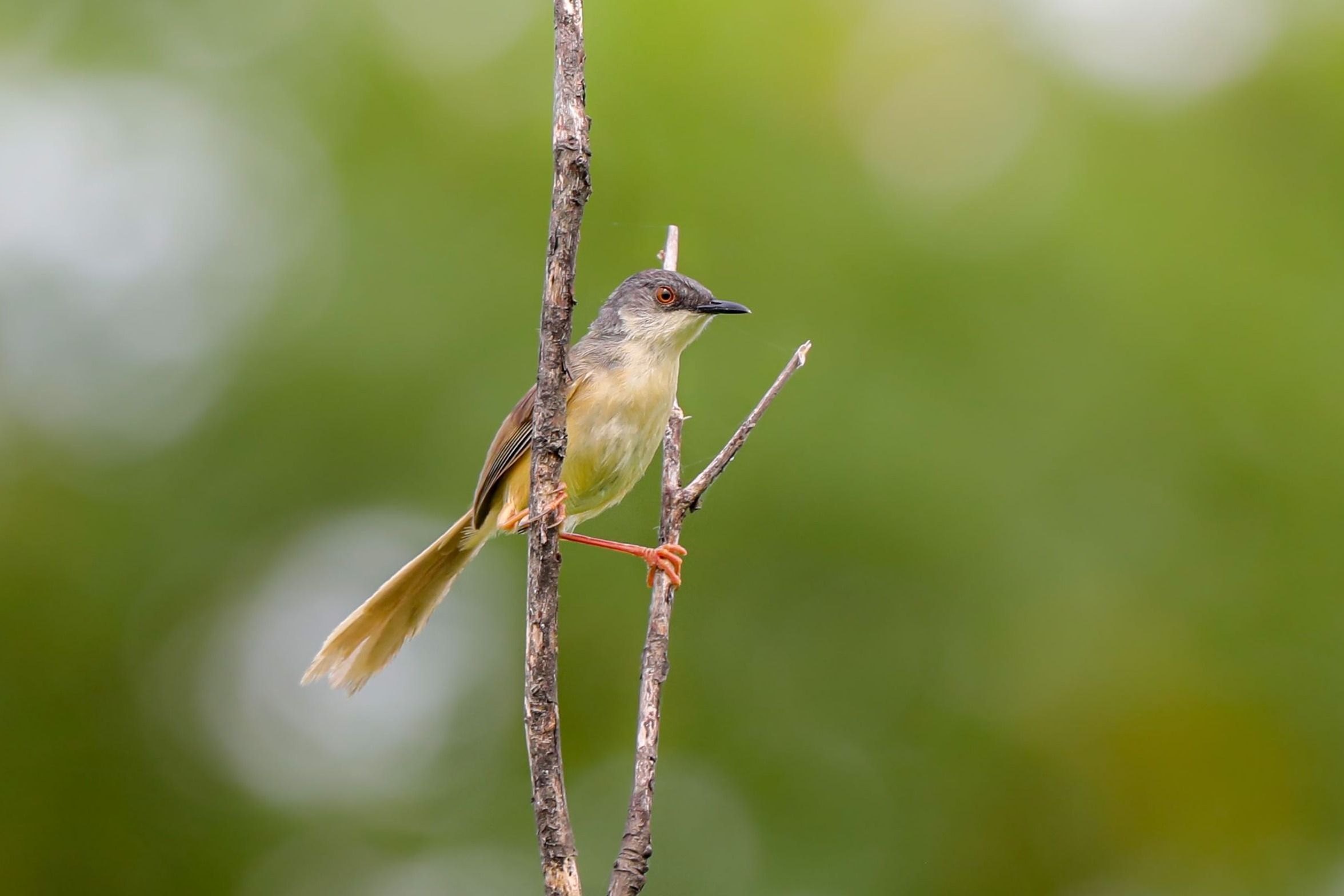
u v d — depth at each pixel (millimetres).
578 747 12547
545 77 14047
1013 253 13312
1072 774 12289
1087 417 12750
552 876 5508
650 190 13414
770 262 13242
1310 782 12445
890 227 13414
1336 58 14422
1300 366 13164
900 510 12227
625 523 12695
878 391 12695
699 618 12445
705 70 13836
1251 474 12812
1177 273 13391
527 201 13633
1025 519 12406
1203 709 12344
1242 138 14352
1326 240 13836
